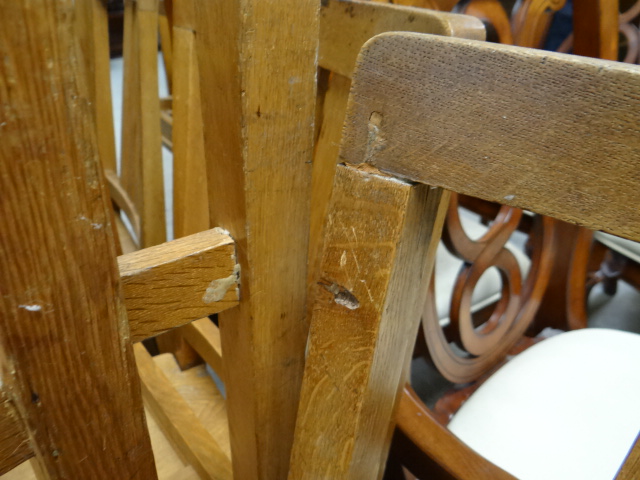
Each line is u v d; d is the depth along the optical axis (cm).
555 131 19
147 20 71
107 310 22
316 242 50
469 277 64
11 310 19
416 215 25
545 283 78
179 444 55
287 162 28
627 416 48
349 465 31
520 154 20
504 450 45
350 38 39
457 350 91
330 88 44
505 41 55
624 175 18
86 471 25
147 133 77
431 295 59
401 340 31
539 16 55
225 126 26
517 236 137
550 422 48
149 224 84
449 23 30
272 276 31
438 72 21
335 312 28
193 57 57
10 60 16
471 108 20
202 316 30
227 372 39
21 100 17
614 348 56
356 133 24
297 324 36
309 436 32
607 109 17
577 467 43
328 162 46
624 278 109
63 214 19
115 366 24
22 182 18
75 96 17
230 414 41
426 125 22
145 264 26
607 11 58
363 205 25
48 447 23
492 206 76
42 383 22
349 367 28
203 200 63
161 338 78
